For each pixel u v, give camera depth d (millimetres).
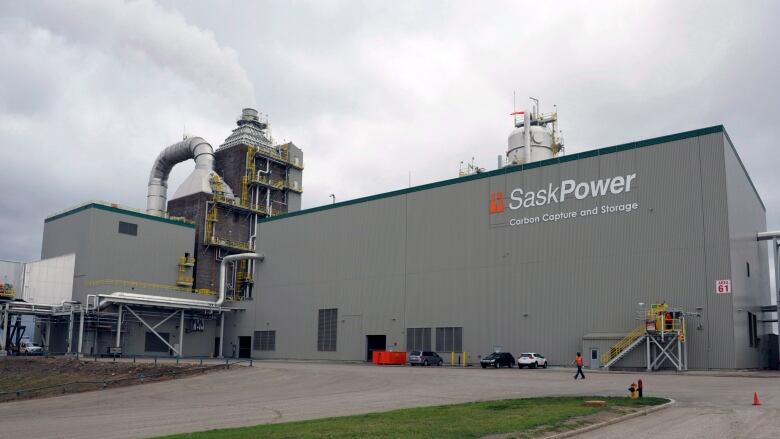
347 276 73000
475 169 73812
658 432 17797
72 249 79812
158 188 97688
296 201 103875
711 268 49312
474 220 63312
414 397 29609
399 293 67688
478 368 54438
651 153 53531
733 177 52438
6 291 72688
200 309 81000
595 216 55562
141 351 76938
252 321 82625
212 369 50844
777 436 16922
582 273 55406
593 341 52625
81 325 69375
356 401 28344
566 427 18078
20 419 27125
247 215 97000
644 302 51812
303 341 76000
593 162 56531
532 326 57375
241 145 98000
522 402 24922
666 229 51781
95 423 23000
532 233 59031
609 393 29859
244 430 17922
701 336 49000
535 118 74375
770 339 65812
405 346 66000
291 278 79250
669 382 36844
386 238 70250
